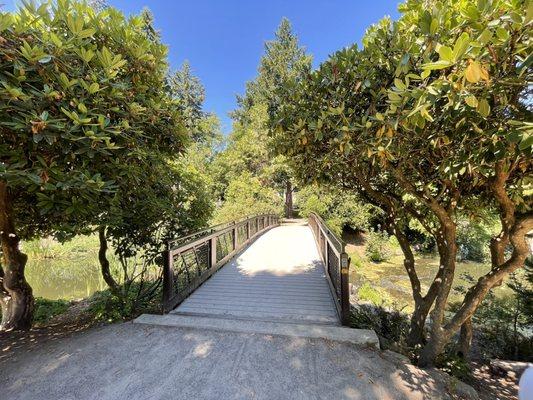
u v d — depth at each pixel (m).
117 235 4.61
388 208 3.93
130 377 2.26
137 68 3.08
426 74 1.53
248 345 2.75
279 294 4.37
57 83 2.31
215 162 20.02
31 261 11.12
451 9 1.64
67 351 2.67
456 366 2.79
